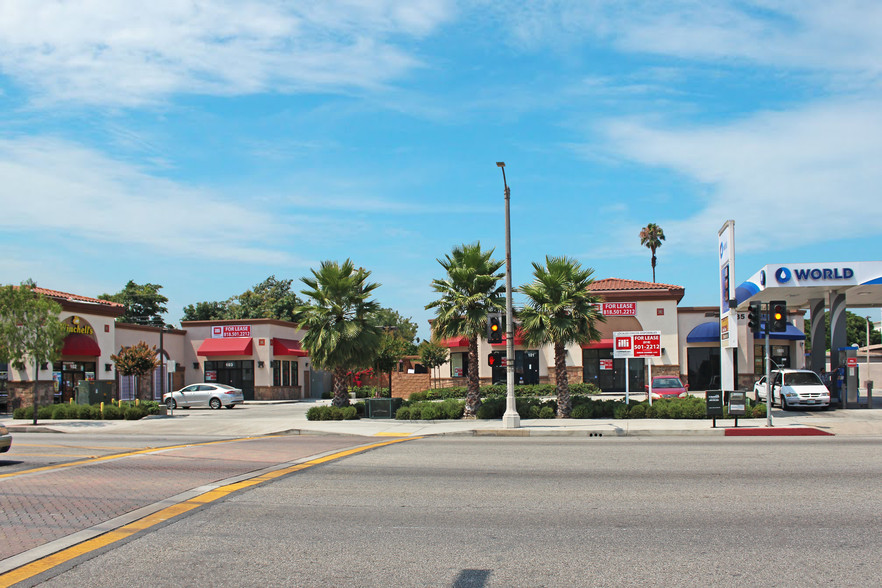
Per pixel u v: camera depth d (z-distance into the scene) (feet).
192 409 128.47
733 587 18.56
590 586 18.76
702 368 132.46
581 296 78.69
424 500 30.99
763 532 24.40
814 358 96.94
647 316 133.28
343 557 21.83
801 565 20.45
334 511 28.73
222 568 20.72
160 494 32.65
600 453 47.75
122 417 92.48
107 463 43.98
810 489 32.40
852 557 21.21
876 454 45.32
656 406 78.84
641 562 20.94
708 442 55.67
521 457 45.96
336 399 90.38
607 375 134.10
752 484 33.96
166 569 20.66
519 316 82.17
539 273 80.74
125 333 138.82
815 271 83.46
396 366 144.87
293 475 38.50
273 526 26.09
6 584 19.26
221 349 155.74
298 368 173.68
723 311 86.89
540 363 135.74
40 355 84.89
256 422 83.35
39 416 92.89
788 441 56.03
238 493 32.89
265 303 242.58
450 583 19.15
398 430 71.92
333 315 90.02
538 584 18.98
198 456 47.62
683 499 30.45
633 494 31.81
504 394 125.80
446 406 85.40
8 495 32.45
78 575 20.12
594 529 25.20
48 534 24.94
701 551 22.07
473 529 25.43
